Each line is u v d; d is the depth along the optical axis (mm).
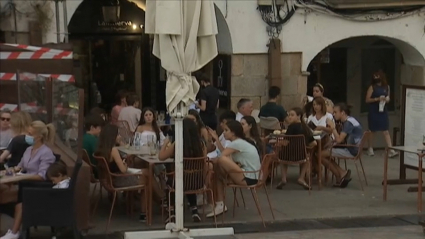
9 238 8633
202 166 9469
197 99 13961
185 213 10445
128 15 17359
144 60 17562
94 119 10695
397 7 15367
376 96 15422
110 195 11016
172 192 9602
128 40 17484
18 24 13242
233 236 8633
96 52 17438
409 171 14000
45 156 8844
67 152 9359
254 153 10008
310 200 11398
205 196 10477
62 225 8188
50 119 10391
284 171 12211
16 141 9508
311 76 16547
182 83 8172
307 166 12164
